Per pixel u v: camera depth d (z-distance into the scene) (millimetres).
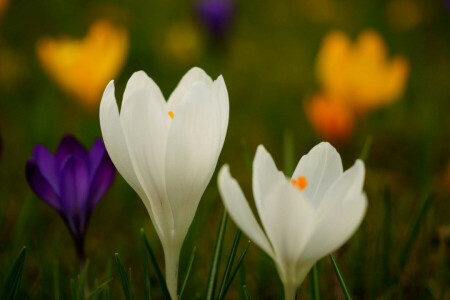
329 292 952
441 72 1541
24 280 911
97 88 1081
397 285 947
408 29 1863
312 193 814
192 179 814
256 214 1045
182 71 1536
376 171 1143
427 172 1105
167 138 811
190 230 975
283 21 1995
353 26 1920
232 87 1467
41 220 1021
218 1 1670
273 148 1199
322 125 1051
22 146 1181
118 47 1074
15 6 1896
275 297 955
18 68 1464
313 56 1702
